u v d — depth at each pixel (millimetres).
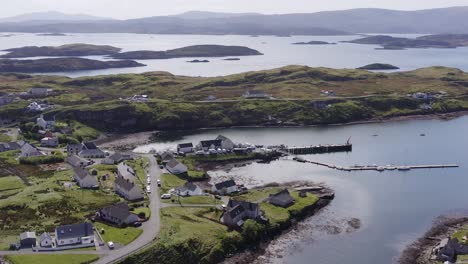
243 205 149000
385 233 147375
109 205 152500
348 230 149000
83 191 166000
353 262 129250
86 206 151250
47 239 122000
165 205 154250
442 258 128875
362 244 139875
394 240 142875
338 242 140750
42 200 153375
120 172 185375
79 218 140750
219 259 127375
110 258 116500
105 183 177250
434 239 143500
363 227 151250
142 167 198625
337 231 148125
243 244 135250
